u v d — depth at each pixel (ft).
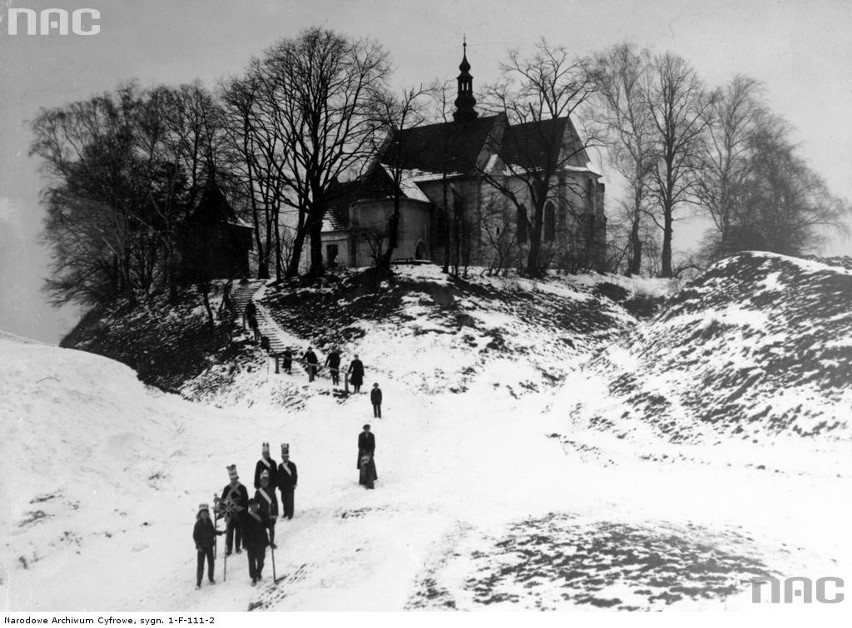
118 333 197.16
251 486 77.25
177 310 189.57
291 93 178.50
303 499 71.56
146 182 196.03
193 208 203.62
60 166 177.68
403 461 82.43
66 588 55.42
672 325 100.32
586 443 80.94
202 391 138.62
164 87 186.60
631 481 63.46
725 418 73.56
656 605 33.99
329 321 156.56
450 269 181.06
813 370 71.77
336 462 84.53
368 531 55.16
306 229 186.39
